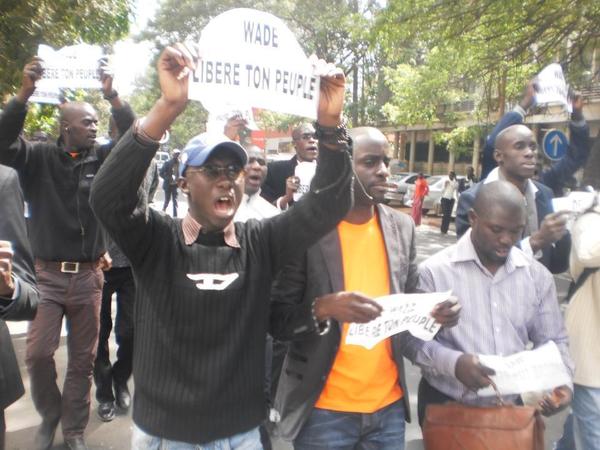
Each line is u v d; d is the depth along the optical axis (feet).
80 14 26.16
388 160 9.04
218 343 7.08
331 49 102.73
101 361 15.61
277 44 6.91
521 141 12.51
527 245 10.64
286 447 13.69
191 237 7.20
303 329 7.81
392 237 8.98
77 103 13.37
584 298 10.30
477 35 42.78
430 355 8.77
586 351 10.14
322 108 7.11
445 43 44.14
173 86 6.31
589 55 41.75
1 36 22.02
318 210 7.29
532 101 15.48
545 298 9.29
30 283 8.13
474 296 9.11
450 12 39.78
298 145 18.49
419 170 128.88
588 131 15.97
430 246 50.90
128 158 6.37
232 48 6.75
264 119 115.85
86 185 13.39
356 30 49.90
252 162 14.75
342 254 8.67
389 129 123.54
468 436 7.97
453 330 9.08
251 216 14.62
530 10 38.01
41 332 13.16
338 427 8.49
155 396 7.08
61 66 13.89
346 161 7.19
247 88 6.83
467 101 79.56
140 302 7.22
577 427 10.50
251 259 7.38
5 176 8.10
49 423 13.38
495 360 8.30
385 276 8.86
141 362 7.20
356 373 8.48
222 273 7.14
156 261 7.09
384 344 8.75
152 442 7.16
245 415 7.32
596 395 10.09
